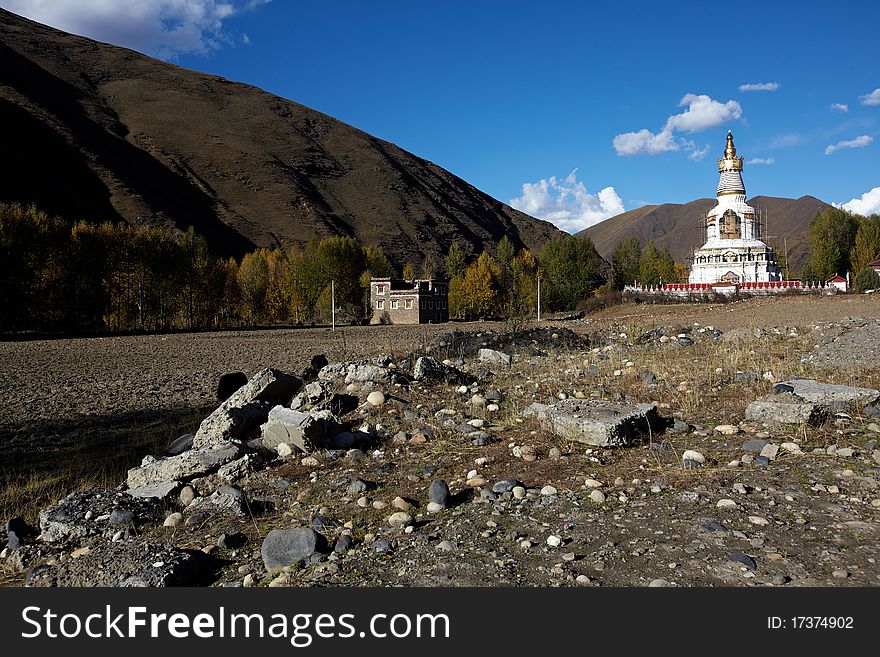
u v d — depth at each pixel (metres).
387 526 5.65
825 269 92.44
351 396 10.73
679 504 5.43
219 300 84.94
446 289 98.38
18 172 138.25
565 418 7.69
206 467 7.95
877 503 5.10
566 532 5.05
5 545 6.84
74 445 12.39
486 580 4.38
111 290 72.19
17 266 59.16
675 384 10.82
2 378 23.67
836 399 8.04
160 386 20.97
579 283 89.19
